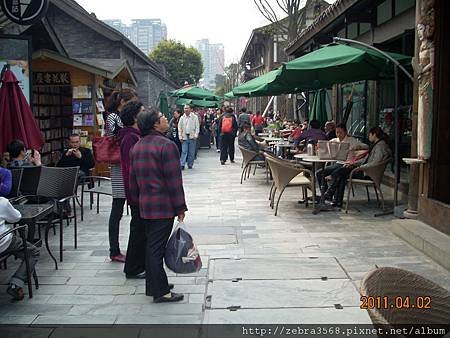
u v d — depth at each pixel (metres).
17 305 4.70
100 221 8.07
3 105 6.97
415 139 7.16
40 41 11.39
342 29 14.57
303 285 5.03
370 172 8.30
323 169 8.82
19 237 5.18
